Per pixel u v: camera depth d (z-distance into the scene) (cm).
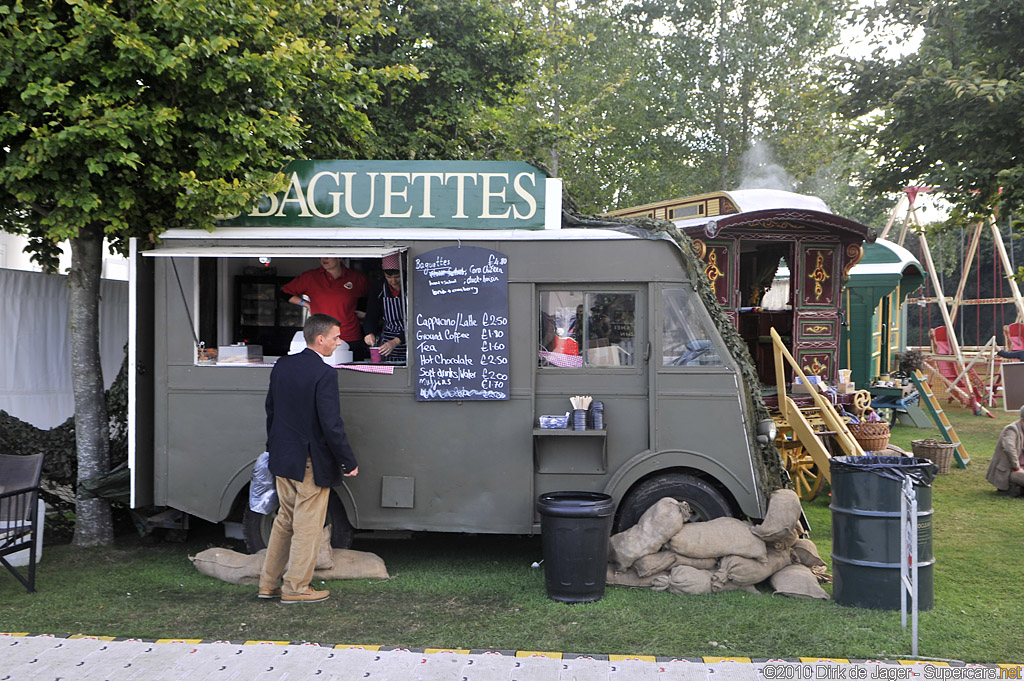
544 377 606
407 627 496
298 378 537
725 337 597
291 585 538
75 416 697
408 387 610
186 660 440
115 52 604
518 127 1630
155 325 625
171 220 651
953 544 698
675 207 1151
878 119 1059
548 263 604
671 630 489
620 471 592
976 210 992
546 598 548
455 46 1209
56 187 602
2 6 564
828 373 970
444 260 607
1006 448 896
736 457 589
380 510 609
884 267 1361
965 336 3023
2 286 709
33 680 414
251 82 647
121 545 690
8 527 554
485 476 605
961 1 962
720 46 2450
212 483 619
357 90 880
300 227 632
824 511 839
